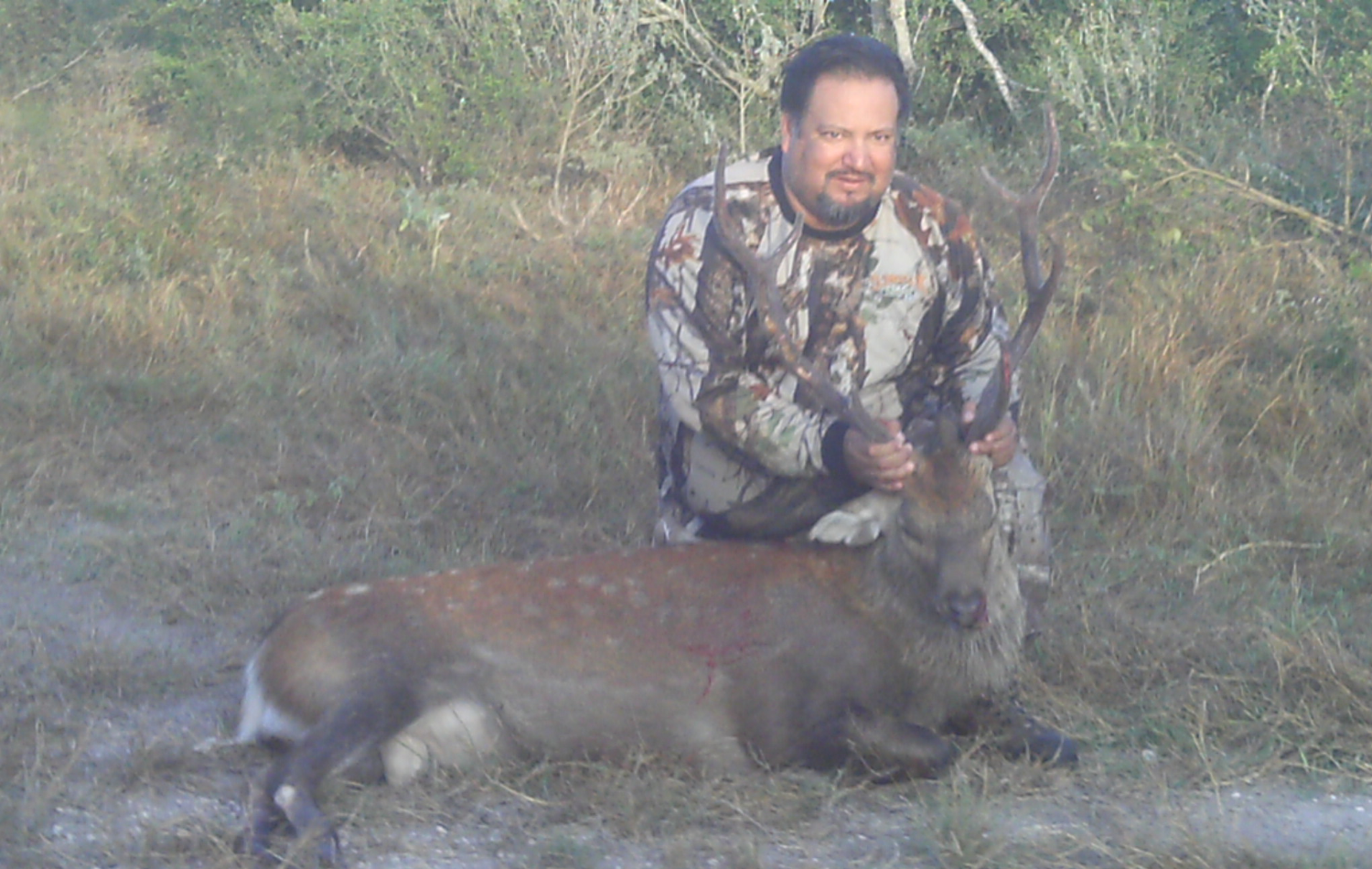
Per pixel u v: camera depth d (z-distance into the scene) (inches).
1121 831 143.8
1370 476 203.3
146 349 231.6
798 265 160.1
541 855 141.9
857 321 161.2
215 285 252.2
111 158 312.5
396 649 151.3
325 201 311.0
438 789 150.1
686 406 159.5
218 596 180.9
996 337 165.5
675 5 386.0
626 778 150.7
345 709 149.2
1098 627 173.5
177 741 155.4
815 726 153.1
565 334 243.1
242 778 151.9
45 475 203.6
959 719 157.1
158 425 216.4
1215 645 170.1
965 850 141.1
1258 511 194.1
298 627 152.9
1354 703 159.5
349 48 360.5
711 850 143.4
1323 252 260.1
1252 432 210.7
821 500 160.1
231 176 315.9
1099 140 302.0
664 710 153.3
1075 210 289.7
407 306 254.2
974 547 152.0
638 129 362.3
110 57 393.4
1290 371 222.2
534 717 153.0
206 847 143.3
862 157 157.3
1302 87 302.5
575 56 359.3
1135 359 221.8
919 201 162.9
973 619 150.7
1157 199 276.1
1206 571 184.7
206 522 195.5
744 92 358.6
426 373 227.1
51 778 150.5
